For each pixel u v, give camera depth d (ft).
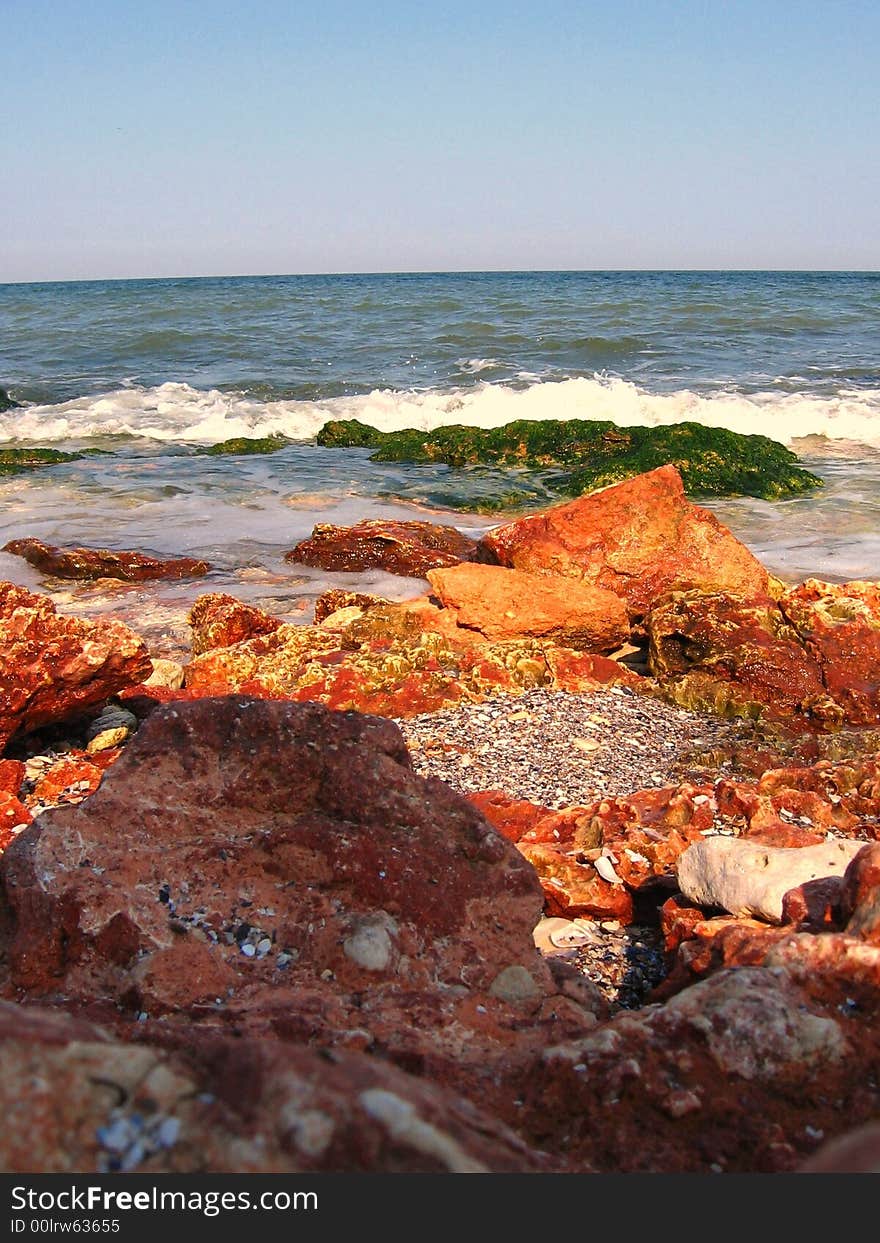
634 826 8.39
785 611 13.53
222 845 5.47
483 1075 4.13
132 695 12.29
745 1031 4.04
